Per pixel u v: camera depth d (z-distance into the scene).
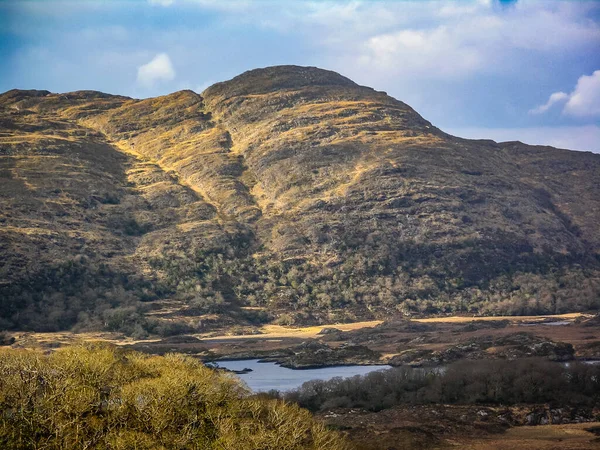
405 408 135.62
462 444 115.88
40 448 73.75
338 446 93.69
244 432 83.75
